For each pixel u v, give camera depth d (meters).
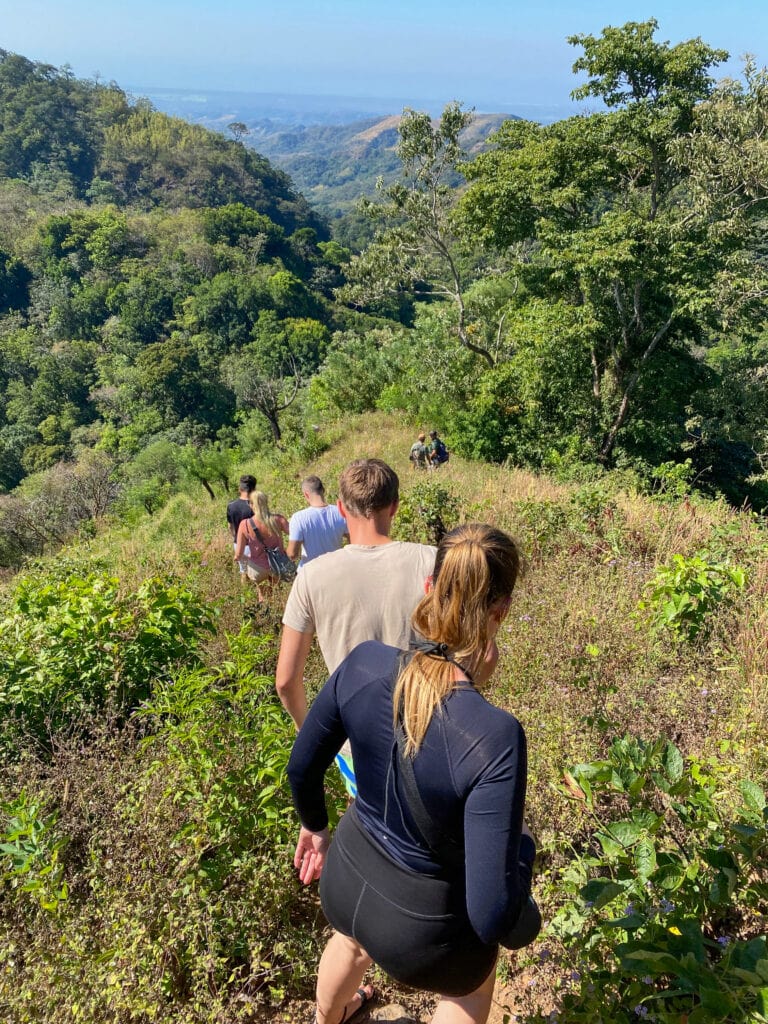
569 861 2.79
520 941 1.68
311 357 93.12
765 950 1.90
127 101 187.75
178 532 16.41
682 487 10.51
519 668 4.42
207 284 106.25
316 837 1.95
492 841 1.38
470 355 27.34
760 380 22.67
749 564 6.12
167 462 43.06
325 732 1.73
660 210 23.22
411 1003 2.46
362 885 1.63
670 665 4.55
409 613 2.24
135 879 2.64
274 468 23.83
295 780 1.82
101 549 15.97
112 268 116.06
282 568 6.74
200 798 2.85
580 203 22.44
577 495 8.23
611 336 22.52
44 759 3.84
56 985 2.38
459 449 23.02
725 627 4.78
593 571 6.26
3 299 115.00
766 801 2.44
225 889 2.67
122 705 4.01
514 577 1.62
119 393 83.44
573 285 23.11
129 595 5.02
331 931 2.73
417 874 1.55
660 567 5.16
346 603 2.23
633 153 21.69
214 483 25.84
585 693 3.94
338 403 29.78
